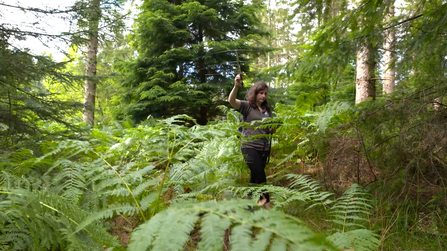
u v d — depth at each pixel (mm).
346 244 1289
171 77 8750
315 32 3633
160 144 2324
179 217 793
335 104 3127
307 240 620
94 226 1403
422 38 2770
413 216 2203
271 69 4203
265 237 639
